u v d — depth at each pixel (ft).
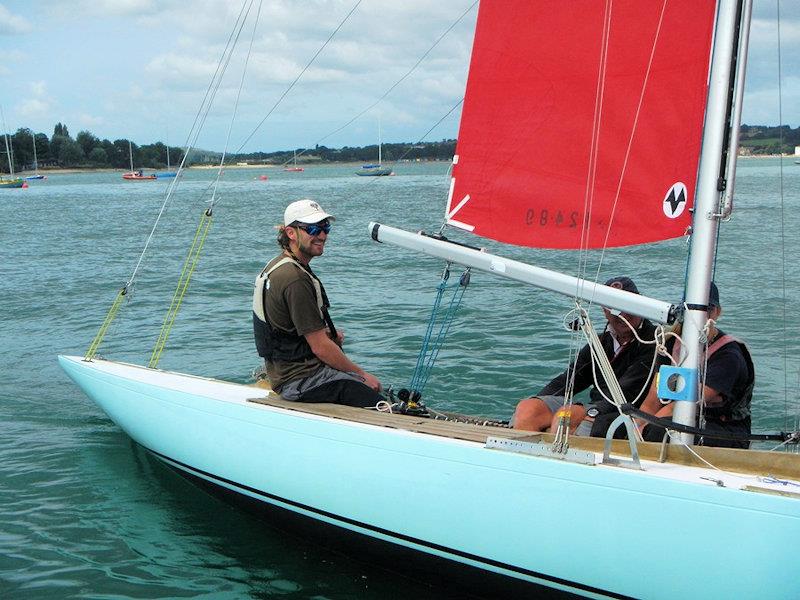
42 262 44.62
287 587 10.73
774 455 8.96
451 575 10.25
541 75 10.47
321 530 11.33
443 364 20.51
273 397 12.45
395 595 10.53
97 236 60.08
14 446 15.75
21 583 10.78
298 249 12.00
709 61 9.51
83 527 12.37
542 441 10.00
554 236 10.66
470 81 10.87
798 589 8.20
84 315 28.84
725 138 9.02
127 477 14.20
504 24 10.56
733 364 10.58
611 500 8.84
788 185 93.50
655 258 38.73
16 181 190.49
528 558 9.42
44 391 19.44
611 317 12.16
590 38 10.15
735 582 8.39
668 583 8.71
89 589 10.65
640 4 9.82
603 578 9.03
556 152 10.52
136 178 239.91
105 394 14.65
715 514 8.38
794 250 39.37
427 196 87.35
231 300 30.91
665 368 9.34
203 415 12.44
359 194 97.30
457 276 34.78
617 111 10.10
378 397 12.19
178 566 11.24
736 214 58.29
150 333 25.41
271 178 207.41
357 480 10.57
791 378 18.83
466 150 11.03
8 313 29.58
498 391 18.31
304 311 11.72
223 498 12.87
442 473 9.84
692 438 9.59
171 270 39.34
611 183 10.22
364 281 34.22
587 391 18.80
